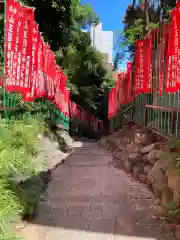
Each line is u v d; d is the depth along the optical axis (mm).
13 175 3568
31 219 4016
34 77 5949
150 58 6184
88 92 21812
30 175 4707
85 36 18406
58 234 3627
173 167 4059
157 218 4047
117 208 4457
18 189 3703
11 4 4383
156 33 6051
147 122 7410
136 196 4996
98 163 7945
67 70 17859
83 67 20344
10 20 4422
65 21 11352
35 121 6062
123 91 11133
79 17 14742
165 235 3555
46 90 7824
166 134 5539
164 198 4215
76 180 6105
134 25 11055
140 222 3938
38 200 4273
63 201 4793
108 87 22609
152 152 5477
